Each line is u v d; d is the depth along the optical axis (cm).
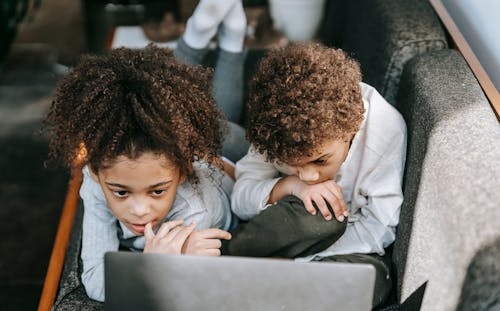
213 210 109
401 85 117
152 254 81
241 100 155
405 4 127
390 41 120
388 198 106
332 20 166
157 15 244
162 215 99
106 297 83
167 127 90
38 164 205
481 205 80
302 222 100
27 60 245
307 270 80
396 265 105
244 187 114
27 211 192
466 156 87
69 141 93
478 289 76
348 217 110
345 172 110
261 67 101
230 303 82
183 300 82
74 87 95
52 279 117
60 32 259
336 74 97
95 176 98
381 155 107
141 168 91
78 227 134
